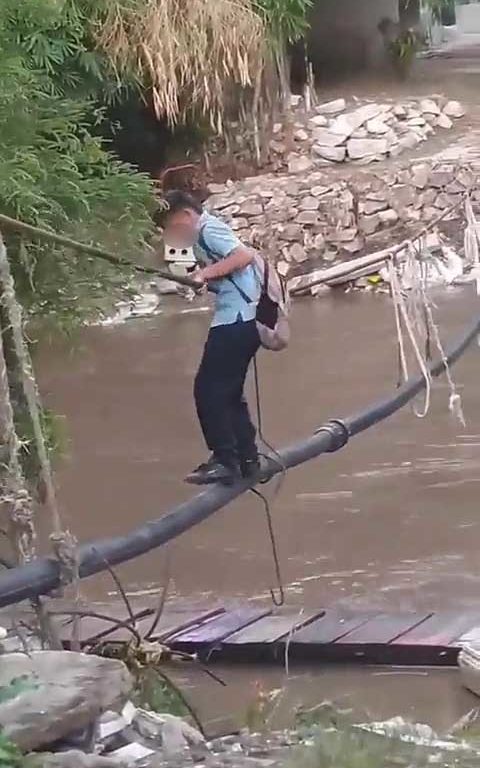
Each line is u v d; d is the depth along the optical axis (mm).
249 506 9141
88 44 14406
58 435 7426
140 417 11719
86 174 8359
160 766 4242
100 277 7848
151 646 5840
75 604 5289
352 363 13156
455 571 7750
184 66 16125
